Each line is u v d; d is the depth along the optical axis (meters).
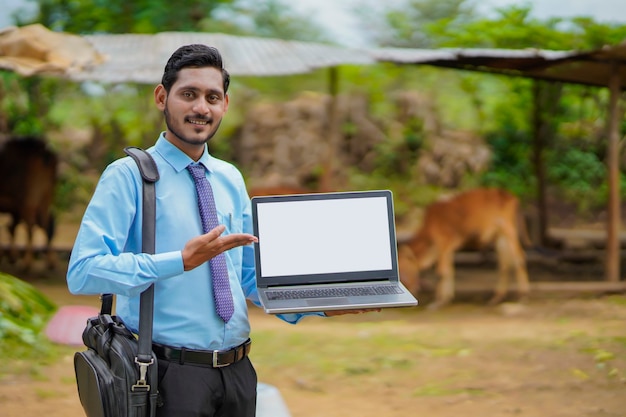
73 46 9.48
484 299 10.06
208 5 15.00
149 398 2.49
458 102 16.69
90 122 16.17
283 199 2.95
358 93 16.59
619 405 5.39
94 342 2.62
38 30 9.43
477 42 12.68
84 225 2.53
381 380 6.15
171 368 2.58
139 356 2.49
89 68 9.21
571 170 15.37
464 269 12.33
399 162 16.16
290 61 9.35
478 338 7.58
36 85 14.62
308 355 6.95
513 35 12.00
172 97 2.63
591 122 14.62
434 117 16.42
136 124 15.87
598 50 9.59
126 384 2.48
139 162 2.60
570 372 6.23
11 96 14.57
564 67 10.73
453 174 15.61
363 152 16.22
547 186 15.71
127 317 2.65
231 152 16.41
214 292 2.64
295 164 15.84
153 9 14.18
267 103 17.19
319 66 9.18
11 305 7.27
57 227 15.14
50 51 9.30
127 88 15.79
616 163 10.08
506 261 9.90
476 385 5.97
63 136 16.03
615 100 10.02
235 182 2.83
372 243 2.97
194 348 2.60
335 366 6.57
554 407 5.39
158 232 2.61
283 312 2.67
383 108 16.66
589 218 15.91
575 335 7.51
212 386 2.62
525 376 6.18
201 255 2.44
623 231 14.64
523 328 8.08
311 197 2.96
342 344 7.39
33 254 11.98
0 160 11.01
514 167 15.27
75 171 15.88
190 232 2.64
